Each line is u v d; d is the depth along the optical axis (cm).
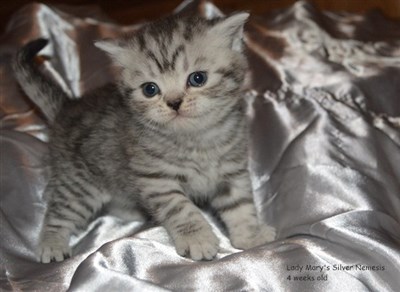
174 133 35
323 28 48
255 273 30
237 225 36
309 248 32
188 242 33
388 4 51
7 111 45
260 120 44
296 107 44
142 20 52
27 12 49
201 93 34
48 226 38
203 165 36
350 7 52
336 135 41
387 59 45
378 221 34
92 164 38
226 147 36
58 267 33
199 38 34
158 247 33
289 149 41
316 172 38
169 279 31
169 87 34
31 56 44
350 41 47
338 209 35
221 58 35
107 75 47
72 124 40
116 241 32
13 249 36
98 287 29
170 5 53
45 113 43
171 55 34
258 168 42
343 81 45
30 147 42
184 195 36
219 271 31
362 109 43
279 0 52
